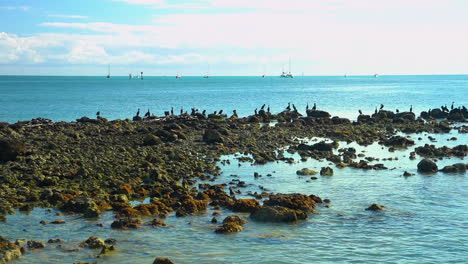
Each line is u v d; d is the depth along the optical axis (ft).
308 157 150.41
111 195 96.94
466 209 92.12
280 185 111.14
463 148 162.81
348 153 153.07
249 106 401.49
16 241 71.15
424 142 186.80
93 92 655.76
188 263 66.08
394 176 121.49
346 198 99.81
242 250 70.85
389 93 618.85
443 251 71.15
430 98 499.92
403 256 69.26
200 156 146.92
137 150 150.20
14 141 128.57
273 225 82.17
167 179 111.24
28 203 92.02
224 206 93.04
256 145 170.91
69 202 89.66
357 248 72.08
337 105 411.54
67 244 72.13
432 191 105.70
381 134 208.64
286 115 288.51
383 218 86.28
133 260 66.74
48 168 117.19
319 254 69.67
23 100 472.85
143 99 495.00
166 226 81.00
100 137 180.86
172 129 197.16
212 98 515.09
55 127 209.46
